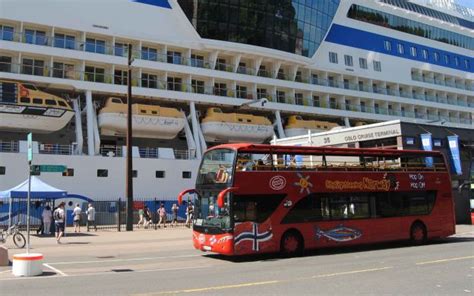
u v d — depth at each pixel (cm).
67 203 3388
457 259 1452
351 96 5506
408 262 1401
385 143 3375
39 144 3500
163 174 3844
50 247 1988
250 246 1561
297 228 1669
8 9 3662
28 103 3541
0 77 3562
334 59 5500
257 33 4703
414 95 6291
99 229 3014
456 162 3366
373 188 1894
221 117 4428
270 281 1082
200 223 1675
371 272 1205
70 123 4103
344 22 5678
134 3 4172
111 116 3894
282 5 4844
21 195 2417
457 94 6694
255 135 4594
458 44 6950
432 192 2091
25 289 1001
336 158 1827
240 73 4706
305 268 1316
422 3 6888
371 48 5866
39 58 3825
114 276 1205
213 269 1344
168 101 4356
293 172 1700
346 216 1798
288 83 4975
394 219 1928
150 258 1647
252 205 1592
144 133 4119
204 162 1717
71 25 3878
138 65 4109
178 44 4356
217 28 4488
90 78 3956
